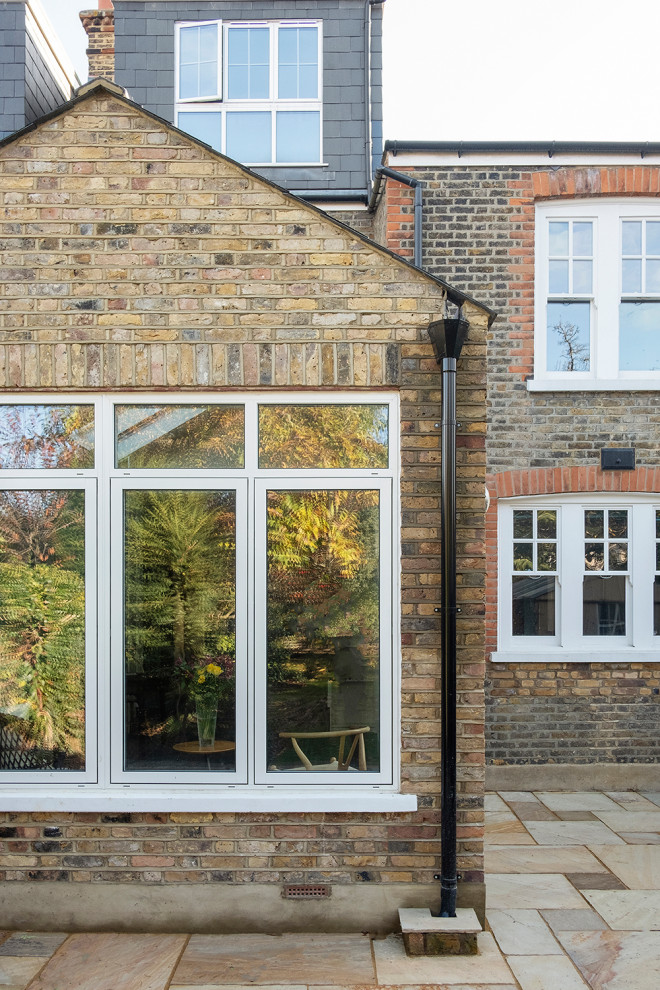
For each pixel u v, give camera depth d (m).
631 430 7.09
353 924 4.28
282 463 4.50
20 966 3.91
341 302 4.41
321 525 4.49
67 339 4.36
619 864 5.39
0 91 7.68
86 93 4.36
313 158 8.85
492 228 7.13
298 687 4.46
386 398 4.48
